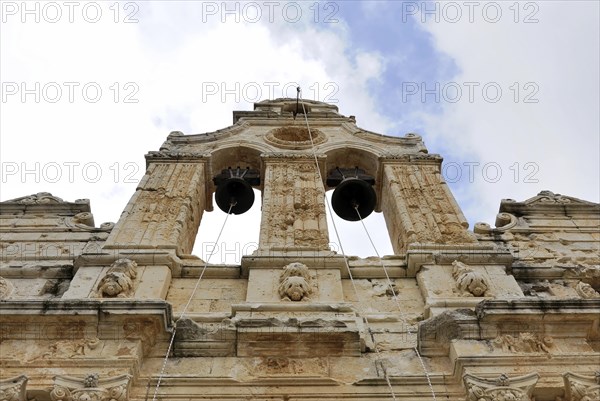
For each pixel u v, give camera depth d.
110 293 11.63
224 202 17.36
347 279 12.88
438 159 17.31
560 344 10.32
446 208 15.19
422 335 10.55
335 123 19.98
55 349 10.16
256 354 10.32
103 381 9.39
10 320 10.38
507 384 9.28
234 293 12.56
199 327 10.66
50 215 15.90
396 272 13.01
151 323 10.39
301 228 14.27
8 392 9.01
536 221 16.23
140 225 14.27
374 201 17.09
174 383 9.74
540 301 10.49
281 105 22.33
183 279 12.89
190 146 18.36
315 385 9.72
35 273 12.94
